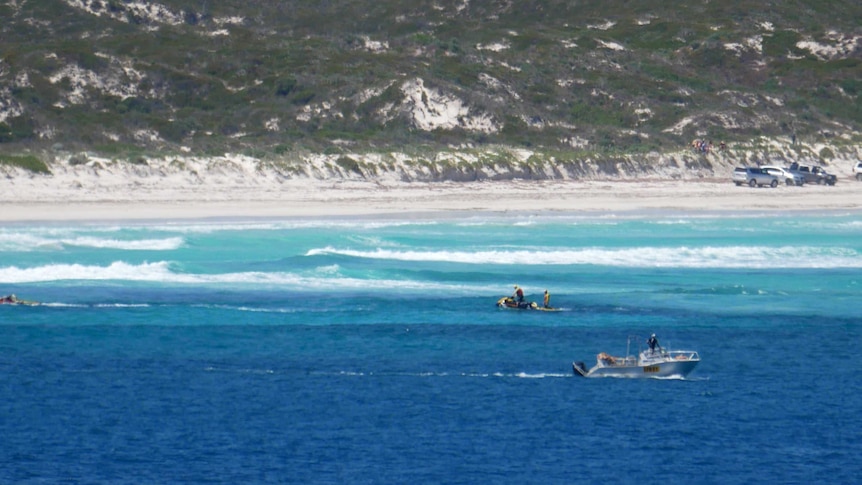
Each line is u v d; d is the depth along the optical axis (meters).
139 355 131.38
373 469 99.31
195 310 151.00
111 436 106.12
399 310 153.88
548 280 173.75
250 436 107.06
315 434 107.81
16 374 123.06
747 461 102.69
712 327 149.25
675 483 97.38
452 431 109.12
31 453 101.38
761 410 116.25
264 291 161.88
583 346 139.00
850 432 110.25
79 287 160.50
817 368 131.38
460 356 134.00
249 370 127.31
